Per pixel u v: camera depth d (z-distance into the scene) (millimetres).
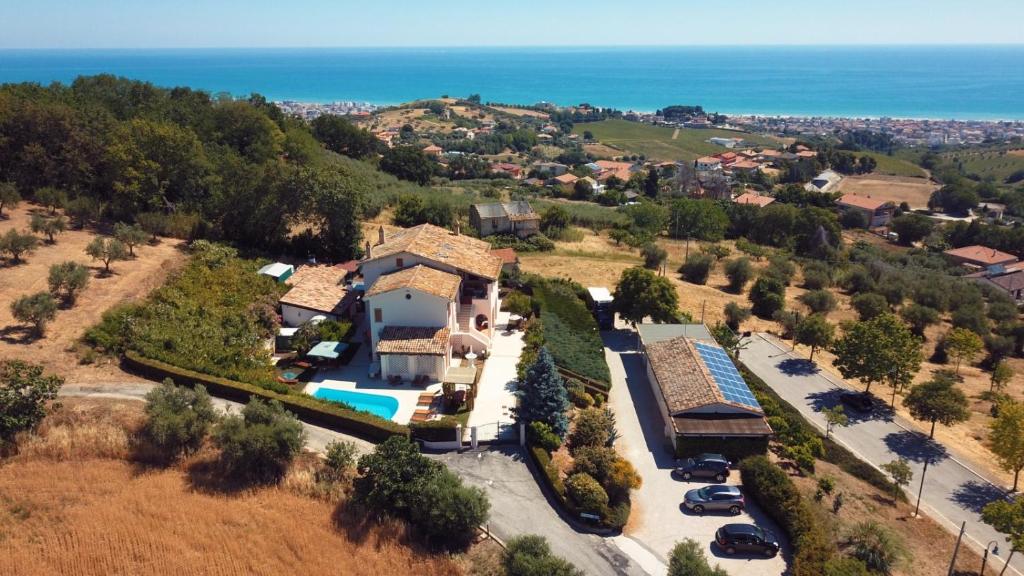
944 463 43031
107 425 35031
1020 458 38562
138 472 32844
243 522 30219
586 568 30406
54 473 32094
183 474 33000
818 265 89375
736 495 34562
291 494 32344
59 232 59156
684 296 71438
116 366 42000
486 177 180000
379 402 42469
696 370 44375
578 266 77312
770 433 38875
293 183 65750
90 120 74000
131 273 53438
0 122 65938
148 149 67375
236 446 32719
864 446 44969
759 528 32125
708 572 27609
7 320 43875
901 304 77875
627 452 40094
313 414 39656
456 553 30547
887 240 140125
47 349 41562
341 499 32312
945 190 171750
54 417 35062
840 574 28141
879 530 31641
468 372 43344
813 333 56812
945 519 37156
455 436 38375
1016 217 165125
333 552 29188
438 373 44812
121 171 64688
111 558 27797
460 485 32094
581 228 103688
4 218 59625
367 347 50500
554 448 38000
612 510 33531
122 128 68062
